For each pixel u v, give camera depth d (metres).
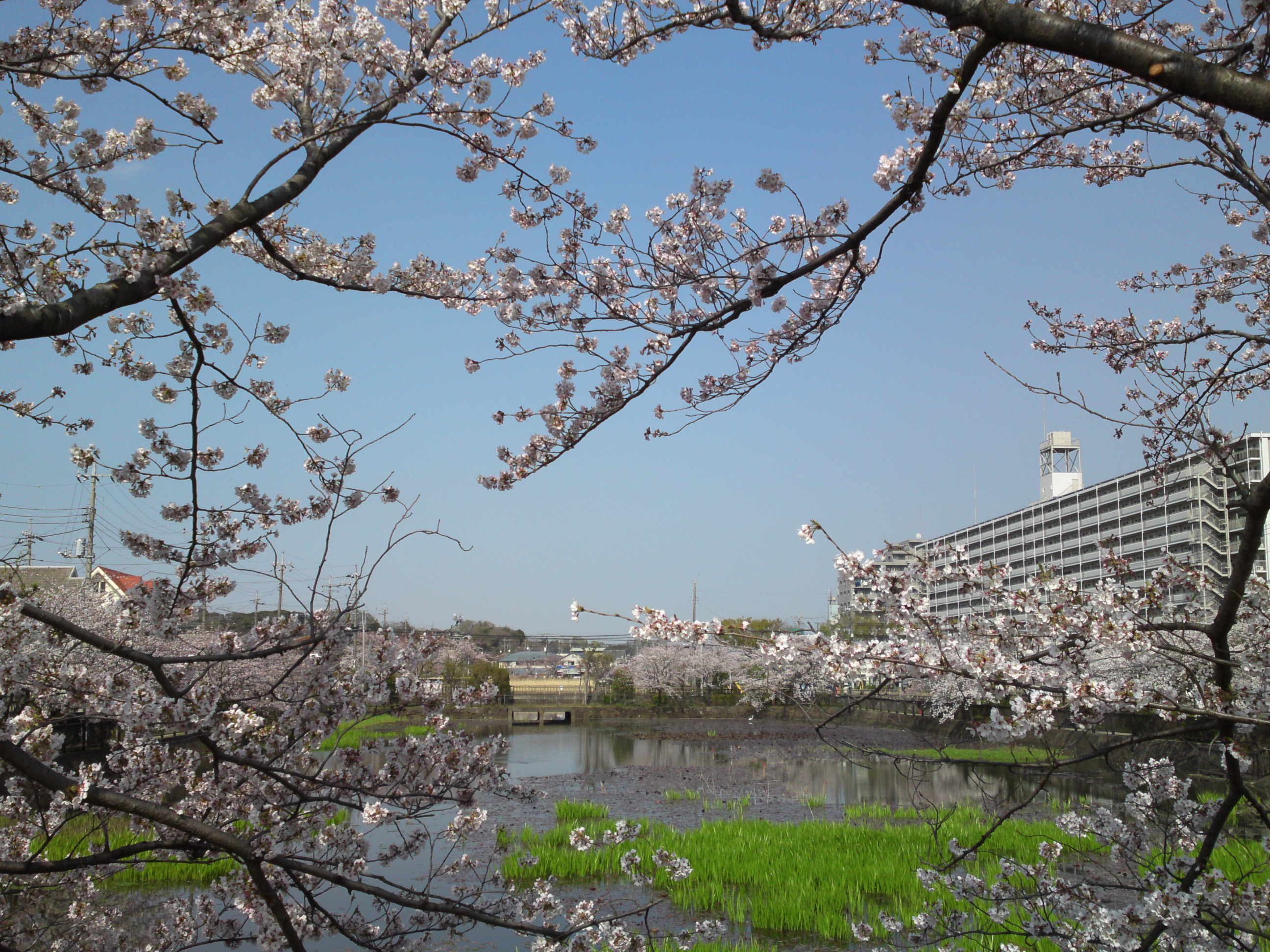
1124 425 5.37
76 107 4.40
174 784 4.29
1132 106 5.20
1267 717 4.17
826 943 10.07
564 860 13.09
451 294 5.46
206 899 5.04
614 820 17.70
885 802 20.39
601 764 30.06
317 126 4.06
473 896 4.62
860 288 4.51
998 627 3.89
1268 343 5.39
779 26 3.78
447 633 4.87
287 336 5.26
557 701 59.78
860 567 3.78
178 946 4.93
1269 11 2.84
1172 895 3.81
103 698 4.23
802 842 14.75
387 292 4.71
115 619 4.66
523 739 40.75
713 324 4.34
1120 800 16.78
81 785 3.43
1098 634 3.67
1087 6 4.80
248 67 4.15
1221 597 4.67
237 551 4.48
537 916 4.53
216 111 4.59
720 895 11.70
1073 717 3.74
